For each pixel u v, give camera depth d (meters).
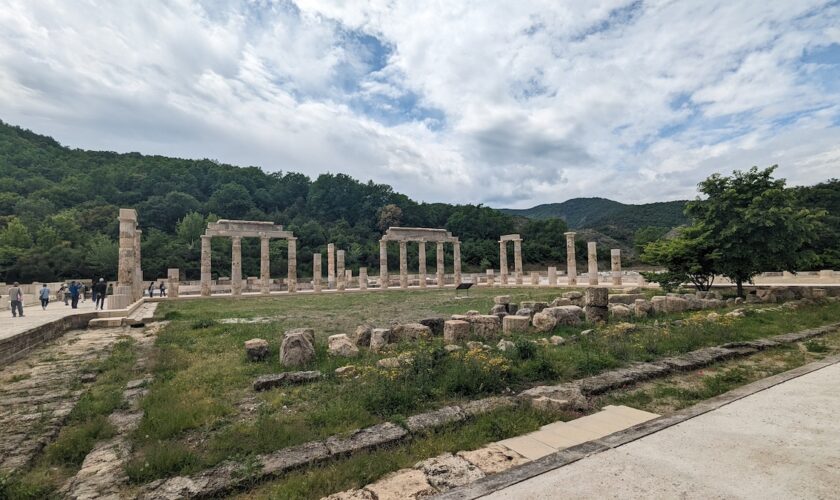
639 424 5.80
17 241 55.53
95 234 68.19
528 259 79.62
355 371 8.83
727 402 6.54
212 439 5.93
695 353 9.99
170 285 37.44
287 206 102.94
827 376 7.86
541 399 6.83
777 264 19.53
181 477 4.87
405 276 50.09
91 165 100.44
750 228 19.22
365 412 6.59
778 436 5.18
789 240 19.02
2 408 7.58
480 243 83.56
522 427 6.04
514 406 6.82
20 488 4.72
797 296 20.86
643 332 12.33
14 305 18.62
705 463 4.54
